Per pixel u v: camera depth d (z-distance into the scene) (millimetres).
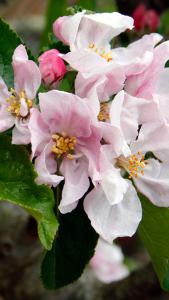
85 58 362
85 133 369
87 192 387
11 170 353
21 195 349
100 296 597
